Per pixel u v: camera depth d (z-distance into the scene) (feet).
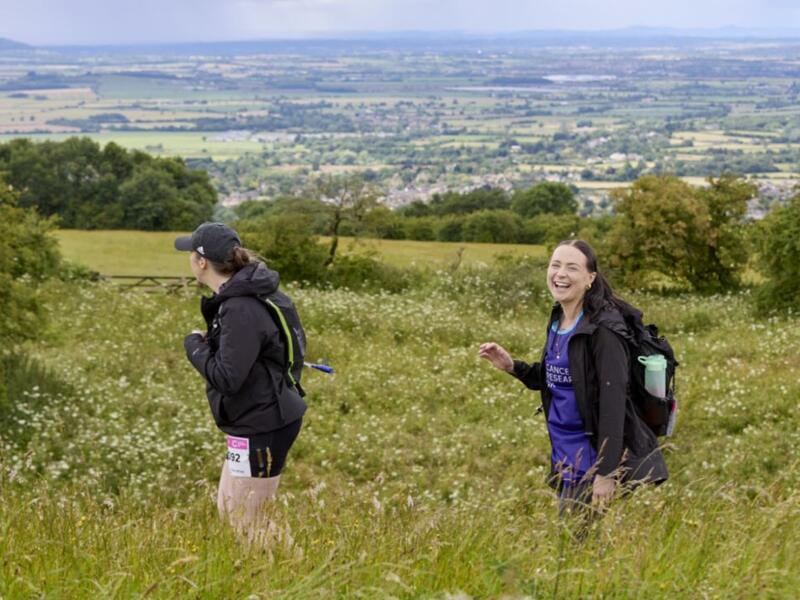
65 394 69.97
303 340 21.20
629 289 143.02
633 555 15.44
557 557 15.38
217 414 20.70
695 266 145.28
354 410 69.21
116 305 103.91
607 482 20.02
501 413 67.31
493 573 14.96
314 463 58.29
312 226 146.30
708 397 63.26
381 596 13.76
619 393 20.42
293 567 15.53
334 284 141.08
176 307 104.88
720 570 15.23
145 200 360.89
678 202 140.36
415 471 55.21
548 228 284.00
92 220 363.97
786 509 17.13
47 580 14.89
